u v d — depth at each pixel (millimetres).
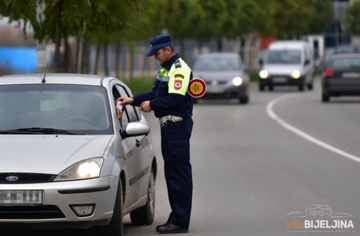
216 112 73625
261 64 112125
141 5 41531
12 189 19953
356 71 84000
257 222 25578
